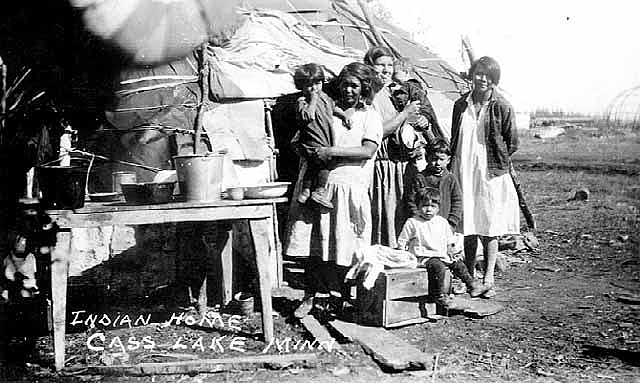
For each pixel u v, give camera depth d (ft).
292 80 18.83
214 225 16.96
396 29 28.19
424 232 15.85
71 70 16.49
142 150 17.16
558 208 33.65
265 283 13.61
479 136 17.83
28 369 12.46
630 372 12.26
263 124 17.95
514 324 15.42
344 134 14.84
